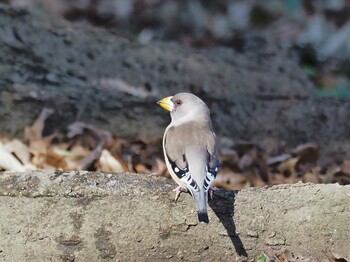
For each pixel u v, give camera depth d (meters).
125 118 13.38
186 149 9.27
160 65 15.42
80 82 14.09
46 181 9.30
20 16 15.02
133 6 20.78
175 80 15.30
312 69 18.98
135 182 9.34
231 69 16.08
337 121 15.00
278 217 9.36
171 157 9.28
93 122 13.17
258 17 21.59
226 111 14.75
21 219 9.20
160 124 13.44
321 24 21.06
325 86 18.67
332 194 9.41
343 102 15.40
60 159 11.70
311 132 14.70
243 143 13.40
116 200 9.22
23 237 9.21
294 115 14.97
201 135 9.43
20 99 13.12
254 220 9.32
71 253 9.23
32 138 12.41
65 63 14.57
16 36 14.55
